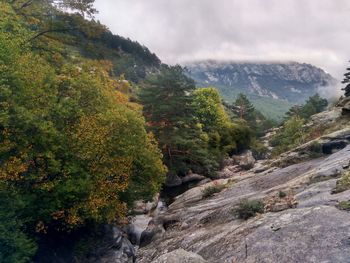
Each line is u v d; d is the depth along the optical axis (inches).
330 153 888.9
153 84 1797.5
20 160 605.9
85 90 821.2
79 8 1064.2
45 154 635.5
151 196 980.6
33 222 719.1
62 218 761.6
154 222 852.0
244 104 4151.1
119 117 800.9
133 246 917.2
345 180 513.7
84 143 718.5
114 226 904.9
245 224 510.6
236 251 433.1
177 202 1009.5
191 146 1697.8
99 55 1138.0
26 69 664.4
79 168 708.0
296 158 933.2
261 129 4601.4
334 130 1168.8
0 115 561.0
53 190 678.5
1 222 546.9
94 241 813.9
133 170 920.9
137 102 1898.4
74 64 1045.8
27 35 869.8
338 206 439.2
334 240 367.9
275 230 436.1
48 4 1061.1
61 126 719.7
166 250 604.1
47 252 718.5
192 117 1831.9
